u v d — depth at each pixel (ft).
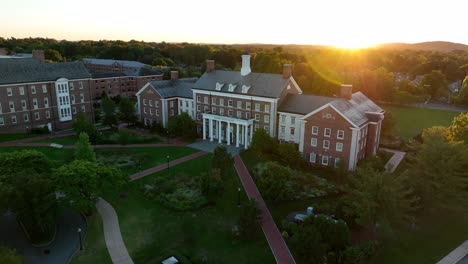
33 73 253.24
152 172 180.24
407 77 568.41
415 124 292.81
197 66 648.79
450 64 556.10
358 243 117.91
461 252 117.39
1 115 239.50
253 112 215.92
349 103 190.29
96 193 129.08
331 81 344.28
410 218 126.00
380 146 223.10
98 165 140.05
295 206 145.38
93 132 225.35
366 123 184.24
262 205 146.00
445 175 129.29
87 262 109.91
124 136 225.56
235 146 221.25
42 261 110.73
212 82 235.81
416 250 118.11
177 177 173.27
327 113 177.78
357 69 575.79
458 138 170.30
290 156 181.47
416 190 135.74
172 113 259.19
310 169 183.62
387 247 119.03
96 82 372.99
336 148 179.32
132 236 123.85
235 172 179.93
